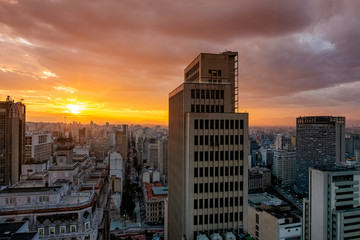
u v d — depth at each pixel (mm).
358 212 113438
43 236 72688
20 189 82750
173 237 101438
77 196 89438
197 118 78938
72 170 101375
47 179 104625
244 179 82000
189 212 78125
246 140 82250
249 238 74625
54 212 74438
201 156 79062
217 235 74688
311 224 123875
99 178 127688
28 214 72875
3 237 51469
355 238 112812
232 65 95562
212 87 84812
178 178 91625
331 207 115250
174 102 100750
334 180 116000
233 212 81000
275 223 135875
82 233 75125
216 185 80062
